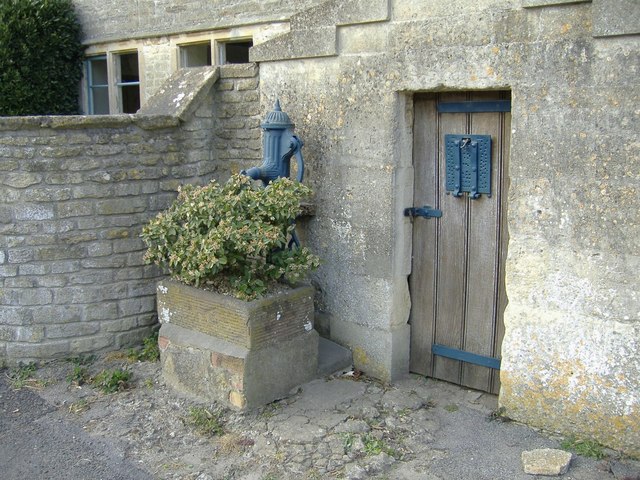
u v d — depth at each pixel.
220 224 4.39
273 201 4.52
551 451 3.84
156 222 4.73
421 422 4.30
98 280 5.31
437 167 4.68
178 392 4.74
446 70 4.29
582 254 3.87
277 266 4.61
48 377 5.07
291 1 7.29
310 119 5.11
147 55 9.27
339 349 5.09
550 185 3.94
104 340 5.40
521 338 4.14
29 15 9.66
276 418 4.34
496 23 4.04
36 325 5.22
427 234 4.80
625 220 3.70
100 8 9.85
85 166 5.12
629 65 3.60
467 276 4.65
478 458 3.90
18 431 4.36
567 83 3.82
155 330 5.63
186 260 4.40
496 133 4.37
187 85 5.77
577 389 3.96
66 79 10.27
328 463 3.88
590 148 3.78
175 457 4.03
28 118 4.89
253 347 4.32
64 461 4.02
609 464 3.75
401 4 4.45
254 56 5.36
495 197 4.44
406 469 3.83
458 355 4.75
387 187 4.70
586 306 3.88
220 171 5.87
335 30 4.78
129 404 4.66
